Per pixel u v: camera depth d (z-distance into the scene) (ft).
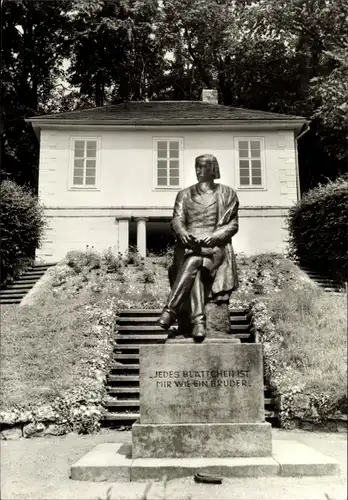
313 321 36.55
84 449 24.25
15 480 18.88
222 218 22.62
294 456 19.74
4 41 98.32
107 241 73.97
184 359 20.45
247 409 20.12
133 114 79.66
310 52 96.48
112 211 74.64
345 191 55.47
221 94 110.32
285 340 34.14
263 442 19.71
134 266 54.19
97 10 96.84
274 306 38.75
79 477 18.69
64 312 40.09
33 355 33.60
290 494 16.57
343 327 35.09
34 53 101.60
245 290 46.16
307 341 33.83
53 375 31.32
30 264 63.26
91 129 76.64
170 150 76.84
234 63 104.37
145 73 108.06
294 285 46.39
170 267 23.11
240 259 56.03
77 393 29.09
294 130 78.38
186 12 100.42
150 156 76.38
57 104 113.09
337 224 54.90
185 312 21.83
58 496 16.79
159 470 18.54
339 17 88.58
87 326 37.35
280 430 27.58
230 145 77.10
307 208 60.39
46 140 76.18
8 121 96.48
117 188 75.46
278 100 98.94
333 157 95.09
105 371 32.27
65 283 47.93
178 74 109.70
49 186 75.00
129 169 75.97
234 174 76.28
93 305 41.19
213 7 100.53
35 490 17.52
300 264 62.13
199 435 19.74
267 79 103.04
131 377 32.53
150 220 75.31
